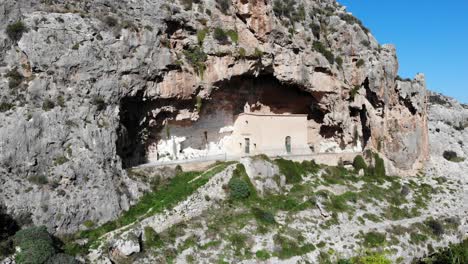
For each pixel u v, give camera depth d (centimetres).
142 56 4916
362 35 7325
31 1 4634
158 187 4888
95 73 4569
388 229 5209
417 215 5775
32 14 4509
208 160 5675
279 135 6525
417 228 5444
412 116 7488
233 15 5806
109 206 4175
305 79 6462
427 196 6444
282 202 5144
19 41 4334
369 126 7194
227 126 6378
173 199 4506
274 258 4200
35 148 3988
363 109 7231
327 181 6012
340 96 6894
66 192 3978
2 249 3362
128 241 3781
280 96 6825
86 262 3556
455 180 7438
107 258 3650
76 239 3841
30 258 3288
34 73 4347
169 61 5134
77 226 3938
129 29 4894
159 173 5062
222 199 4869
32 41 4334
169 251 3950
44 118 4109
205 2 5725
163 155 5719
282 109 6981
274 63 6188
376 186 6312
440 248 5266
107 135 4450
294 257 4309
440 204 6281
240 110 6425
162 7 5253
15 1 4522
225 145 6425
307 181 5844
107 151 4416
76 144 4206
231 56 5631
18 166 3888
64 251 3594
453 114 9881
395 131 7244
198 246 4122
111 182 4306
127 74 4812
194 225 4366
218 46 5566
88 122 4359
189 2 5609
